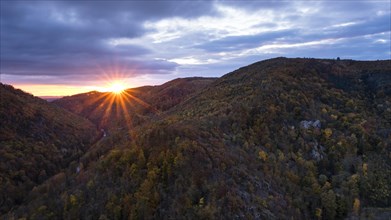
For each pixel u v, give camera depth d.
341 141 91.62
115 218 65.88
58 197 83.38
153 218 62.75
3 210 100.19
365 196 80.25
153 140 80.88
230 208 61.69
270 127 92.38
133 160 76.88
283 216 65.38
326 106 110.50
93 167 88.50
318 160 87.69
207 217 59.19
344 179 81.50
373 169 85.56
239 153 77.12
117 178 75.25
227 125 90.12
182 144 72.75
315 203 74.44
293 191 74.19
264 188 69.94
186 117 109.56
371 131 99.75
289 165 81.81
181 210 61.88
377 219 73.38
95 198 73.56
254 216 62.34
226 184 65.81
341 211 75.25
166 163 69.81
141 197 65.44
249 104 101.19
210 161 69.81
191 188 64.50
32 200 93.50
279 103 103.12
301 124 97.69
